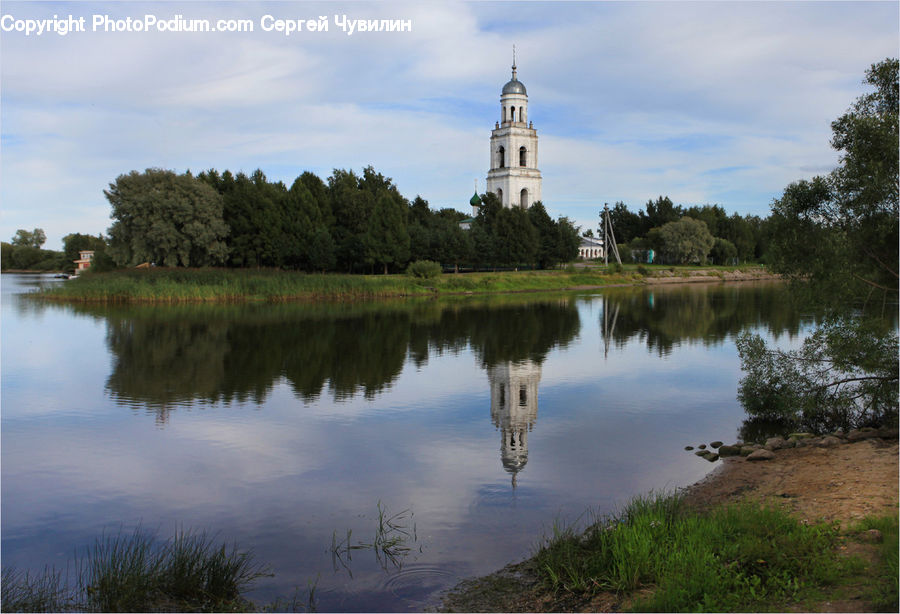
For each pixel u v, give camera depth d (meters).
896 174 17.50
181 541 11.37
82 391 23.75
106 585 9.41
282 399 22.59
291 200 80.56
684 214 152.12
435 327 42.22
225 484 14.48
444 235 84.38
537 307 56.66
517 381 25.53
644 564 8.91
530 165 131.25
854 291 18.19
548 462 15.69
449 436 18.08
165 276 64.69
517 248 92.25
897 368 18.09
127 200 69.06
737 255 136.50
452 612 8.84
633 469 15.05
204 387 24.47
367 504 13.18
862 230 17.69
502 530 11.71
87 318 46.81
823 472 13.00
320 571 10.27
